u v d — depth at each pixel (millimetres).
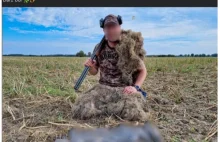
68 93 2426
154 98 2295
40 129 1767
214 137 1722
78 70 3426
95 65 2018
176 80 2926
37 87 2539
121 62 1919
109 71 1973
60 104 2184
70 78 2953
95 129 1667
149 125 1677
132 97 1928
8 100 2236
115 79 1973
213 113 2047
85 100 1941
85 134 1600
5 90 2475
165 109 2102
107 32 1906
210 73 3199
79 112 1926
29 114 1988
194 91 2549
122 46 1906
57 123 1834
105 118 1860
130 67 1916
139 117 1872
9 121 1900
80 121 1871
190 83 2809
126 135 1572
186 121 1912
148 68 3393
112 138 1550
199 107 2162
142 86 2672
